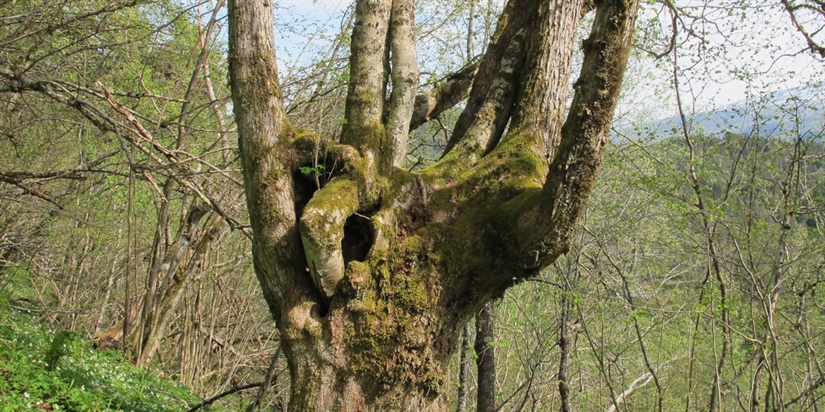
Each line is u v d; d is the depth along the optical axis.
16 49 7.11
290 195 4.93
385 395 4.73
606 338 11.48
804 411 9.02
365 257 4.89
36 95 8.45
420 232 4.91
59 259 12.02
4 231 9.65
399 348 4.73
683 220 8.92
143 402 6.96
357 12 5.57
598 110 4.20
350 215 4.96
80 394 5.91
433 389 4.89
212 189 9.45
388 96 6.13
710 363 10.88
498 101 5.60
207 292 13.34
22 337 7.38
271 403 11.88
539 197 4.55
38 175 6.53
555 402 13.99
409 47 5.57
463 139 5.46
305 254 4.78
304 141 4.95
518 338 12.95
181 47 8.84
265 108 4.89
